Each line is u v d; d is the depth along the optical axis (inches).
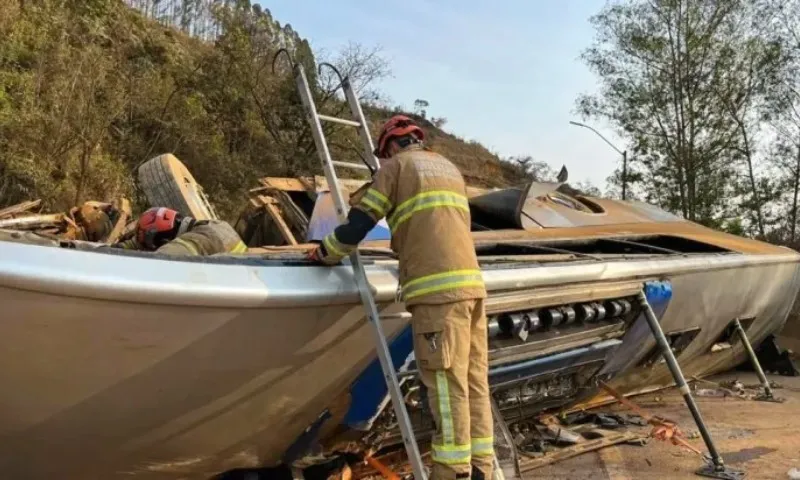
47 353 89.0
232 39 771.4
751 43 713.0
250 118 743.7
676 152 743.1
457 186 109.5
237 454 121.9
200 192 191.5
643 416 195.0
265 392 111.2
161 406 102.3
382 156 118.0
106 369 93.9
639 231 237.0
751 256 228.7
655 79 748.6
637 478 164.2
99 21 661.3
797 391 267.6
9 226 135.3
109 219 147.6
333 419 127.0
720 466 167.8
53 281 83.0
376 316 108.1
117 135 551.2
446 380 103.4
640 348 192.5
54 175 455.8
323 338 109.7
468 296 104.0
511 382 155.6
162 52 737.0
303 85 119.2
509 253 177.8
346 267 112.1
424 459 159.9
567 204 243.6
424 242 104.4
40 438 99.9
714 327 230.2
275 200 196.4
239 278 98.1
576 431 198.8
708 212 730.2
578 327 162.6
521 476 155.4
